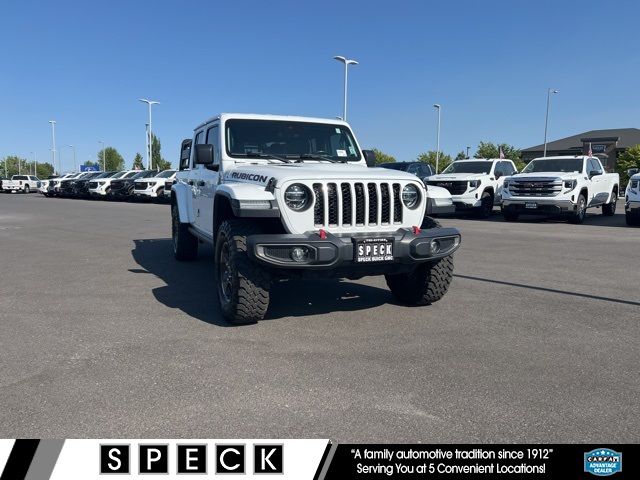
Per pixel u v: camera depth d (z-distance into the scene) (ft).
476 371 12.62
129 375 12.39
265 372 12.57
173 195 28.76
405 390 11.57
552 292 20.62
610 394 11.35
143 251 32.42
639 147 142.82
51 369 12.77
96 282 22.80
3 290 21.20
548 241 36.37
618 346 14.34
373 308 18.28
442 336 15.20
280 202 15.07
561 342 14.66
